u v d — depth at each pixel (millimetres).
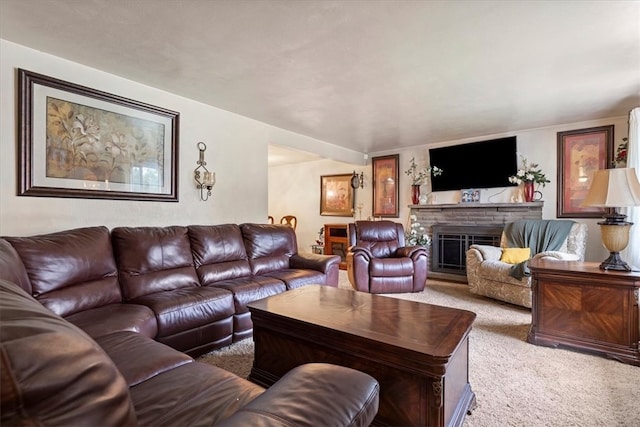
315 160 6922
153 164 3021
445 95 3188
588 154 4141
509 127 4441
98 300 2119
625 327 2250
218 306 2416
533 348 2488
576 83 2883
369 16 1864
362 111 3703
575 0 1712
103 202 2691
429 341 1438
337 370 939
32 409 440
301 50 2279
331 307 1972
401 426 1402
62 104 2438
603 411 1690
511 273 3486
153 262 2551
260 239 3525
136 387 1136
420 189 5613
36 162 2312
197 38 2133
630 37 2090
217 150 3598
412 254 4426
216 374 1246
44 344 489
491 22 1924
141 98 2928
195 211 3395
